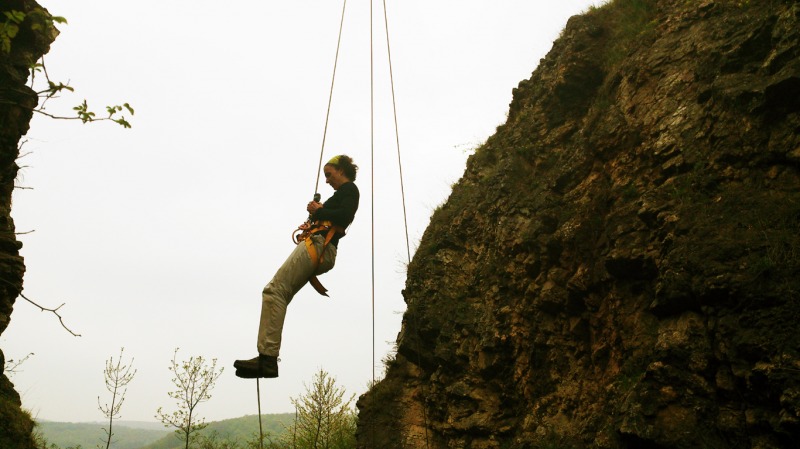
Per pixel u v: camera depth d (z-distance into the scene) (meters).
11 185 11.06
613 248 9.56
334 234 5.83
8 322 11.02
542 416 10.44
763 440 6.15
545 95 14.12
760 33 8.87
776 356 6.25
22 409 11.30
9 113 10.52
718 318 7.13
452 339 13.02
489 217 13.58
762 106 8.14
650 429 7.07
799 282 6.59
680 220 8.34
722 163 8.47
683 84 10.19
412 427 13.38
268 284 5.57
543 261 11.37
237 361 5.31
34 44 11.07
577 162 11.66
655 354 7.66
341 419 20.52
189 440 22.22
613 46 12.88
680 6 11.68
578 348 10.43
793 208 7.27
